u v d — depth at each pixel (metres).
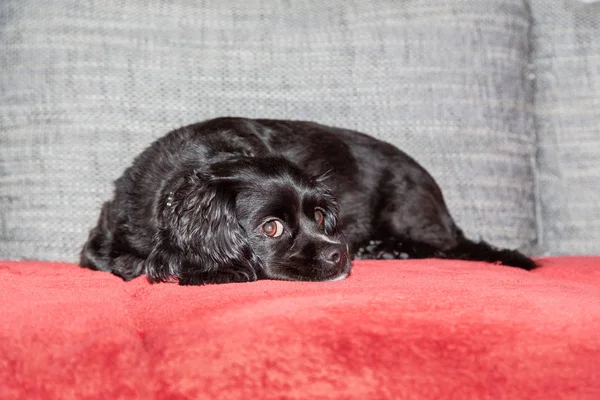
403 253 1.12
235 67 1.13
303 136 1.11
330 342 0.61
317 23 1.15
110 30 1.10
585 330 0.64
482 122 1.14
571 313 0.66
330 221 1.01
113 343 0.62
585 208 1.15
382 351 0.61
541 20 1.19
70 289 0.76
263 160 0.97
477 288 0.73
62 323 0.65
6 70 1.08
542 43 1.19
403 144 1.14
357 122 1.14
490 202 1.13
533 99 1.19
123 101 1.10
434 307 0.66
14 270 0.90
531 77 1.19
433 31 1.15
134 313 0.71
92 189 1.08
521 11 1.17
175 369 0.60
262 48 1.14
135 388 0.60
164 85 1.11
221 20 1.14
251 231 0.93
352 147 1.15
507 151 1.14
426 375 0.60
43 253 1.07
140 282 0.91
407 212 1.13
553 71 1.18
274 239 0.94
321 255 0.92
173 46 1.12
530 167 1.17
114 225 1.00
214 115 1.12
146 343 0.65
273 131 1.10
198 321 0.65
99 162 1.08
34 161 1.07
